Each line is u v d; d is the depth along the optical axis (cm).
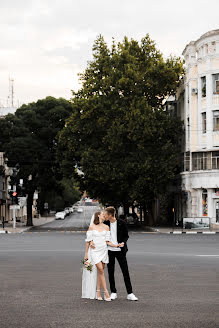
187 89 5188
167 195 6100
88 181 4975
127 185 4744
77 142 4988
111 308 982
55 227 5925
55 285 1308
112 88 4806
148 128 4612
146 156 4756
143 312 939
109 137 4647
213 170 4756
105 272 1594
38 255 2212
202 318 881
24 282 1365
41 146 5947
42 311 952
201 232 4238
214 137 4809
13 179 6038
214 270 1641
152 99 4925
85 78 5041
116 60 4838
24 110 6038
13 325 825
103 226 1101
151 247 2648
